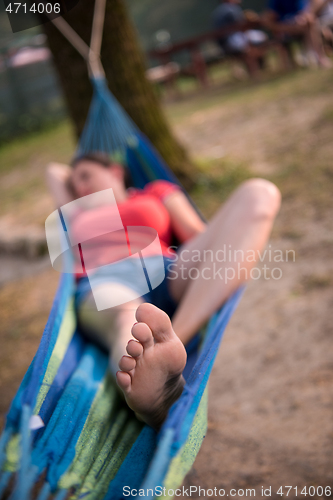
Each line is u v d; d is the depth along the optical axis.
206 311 1.75
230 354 2.63
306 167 4.63
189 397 1.20
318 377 2.28
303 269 3.21
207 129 7.11
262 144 5.65
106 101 3.40
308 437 1.98
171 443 1.09
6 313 3.81
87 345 1.76
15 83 15.24
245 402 2.26
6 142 13.58
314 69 8.35
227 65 14.06
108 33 4.22
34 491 1.62
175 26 23.75
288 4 8.20
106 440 1.34
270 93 7.85
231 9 9.51
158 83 10.73
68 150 9.20
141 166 3.25
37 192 6.96
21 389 1.27
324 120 5.64
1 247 5.12
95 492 1.21
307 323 2.67
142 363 1.17
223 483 1.87
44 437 1.24
